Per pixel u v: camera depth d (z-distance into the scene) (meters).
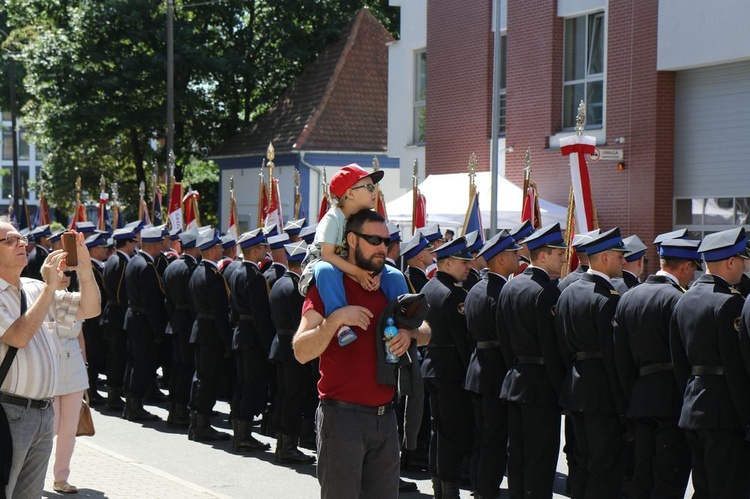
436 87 23.50
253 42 36.84
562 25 20.55
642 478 7.57
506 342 8.17
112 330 13.73
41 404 6.27
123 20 33.22
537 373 7.97
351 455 5.50
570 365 7.81
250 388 11.09
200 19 35.88
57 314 6.79
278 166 32.06
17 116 47.62
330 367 5.57
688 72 18.30
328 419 5.55
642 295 7.39
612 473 7.64
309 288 5.59
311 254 5.71
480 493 8.52
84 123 33.88
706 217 18.11
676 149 18.59
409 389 5.61
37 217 25.88
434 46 23.55
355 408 5.52
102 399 14.38
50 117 34.31
